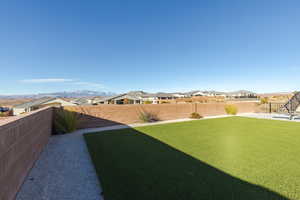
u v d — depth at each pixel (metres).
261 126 10.46
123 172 3.63
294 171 3.62
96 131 9.45
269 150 5.26
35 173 3.73
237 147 5.64
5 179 2.34
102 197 2.68
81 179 3.39
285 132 8.39
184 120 14.40
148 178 3.32
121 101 35.12
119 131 9.24
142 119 13.19
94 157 4.73
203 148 5.55
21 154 3.17
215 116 17.69
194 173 3.54
